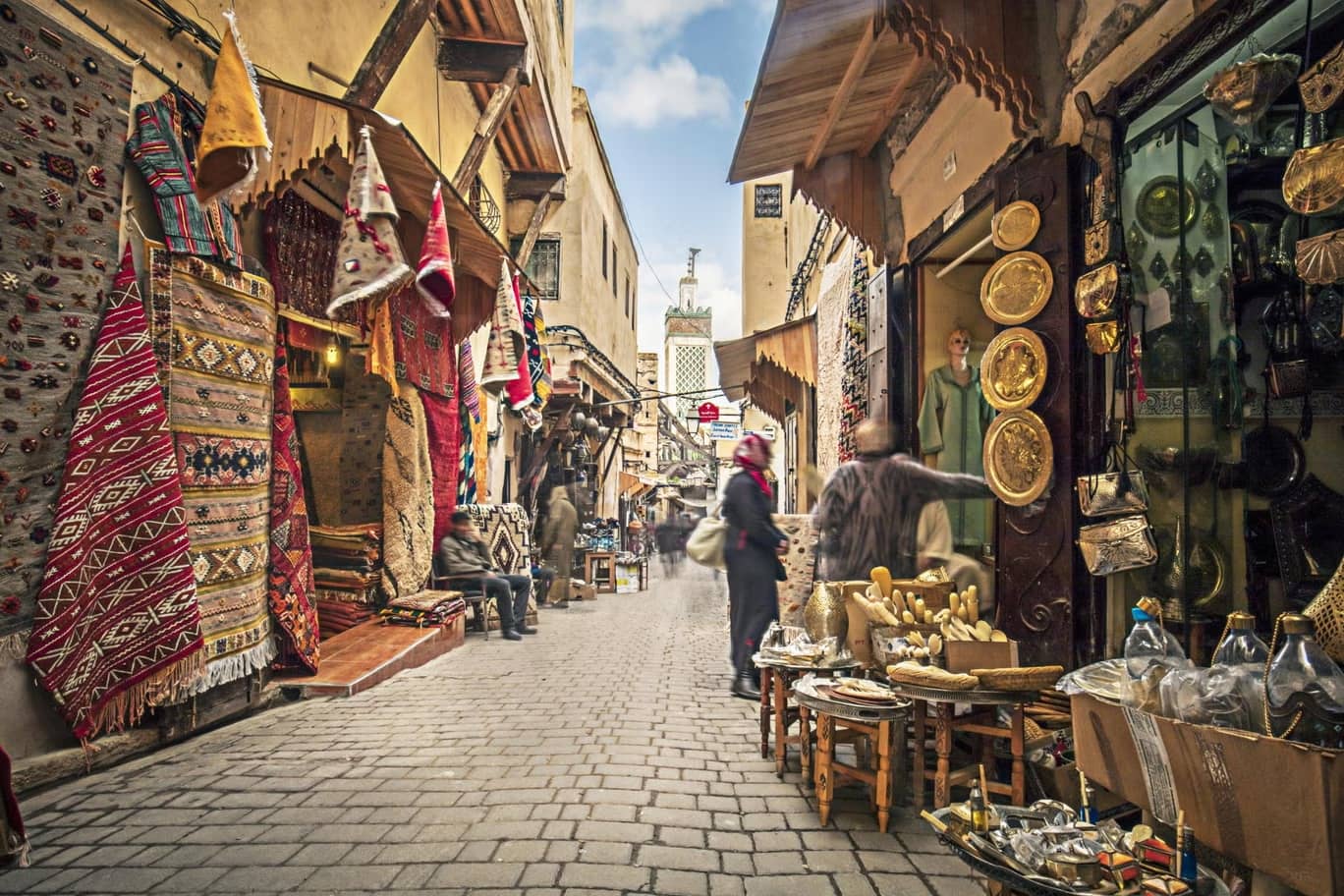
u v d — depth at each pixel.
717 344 11.45
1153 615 2.67
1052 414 3.77
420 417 8.12
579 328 15.10
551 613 10.45
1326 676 1.98
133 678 3.70
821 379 10.51
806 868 2.64
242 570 4.57
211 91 4.05
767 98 5.51
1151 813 2.36
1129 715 2.41
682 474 22.28
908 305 6.20
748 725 4.53
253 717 4.62
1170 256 3.45
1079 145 3.75
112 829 2.88
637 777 3.55
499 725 4.43
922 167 5.87
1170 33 3.06
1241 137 3.41
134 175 3.92
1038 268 3.89
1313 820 1.81
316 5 5.87
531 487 14.19
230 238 4.55
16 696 3.31
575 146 15.41
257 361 4.78
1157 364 3.48
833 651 3.84
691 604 11.52
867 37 4.77
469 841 2.79
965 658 3.38
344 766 3.65
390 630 6.96
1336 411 3.29
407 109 8.14
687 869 2.60
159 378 3.99
